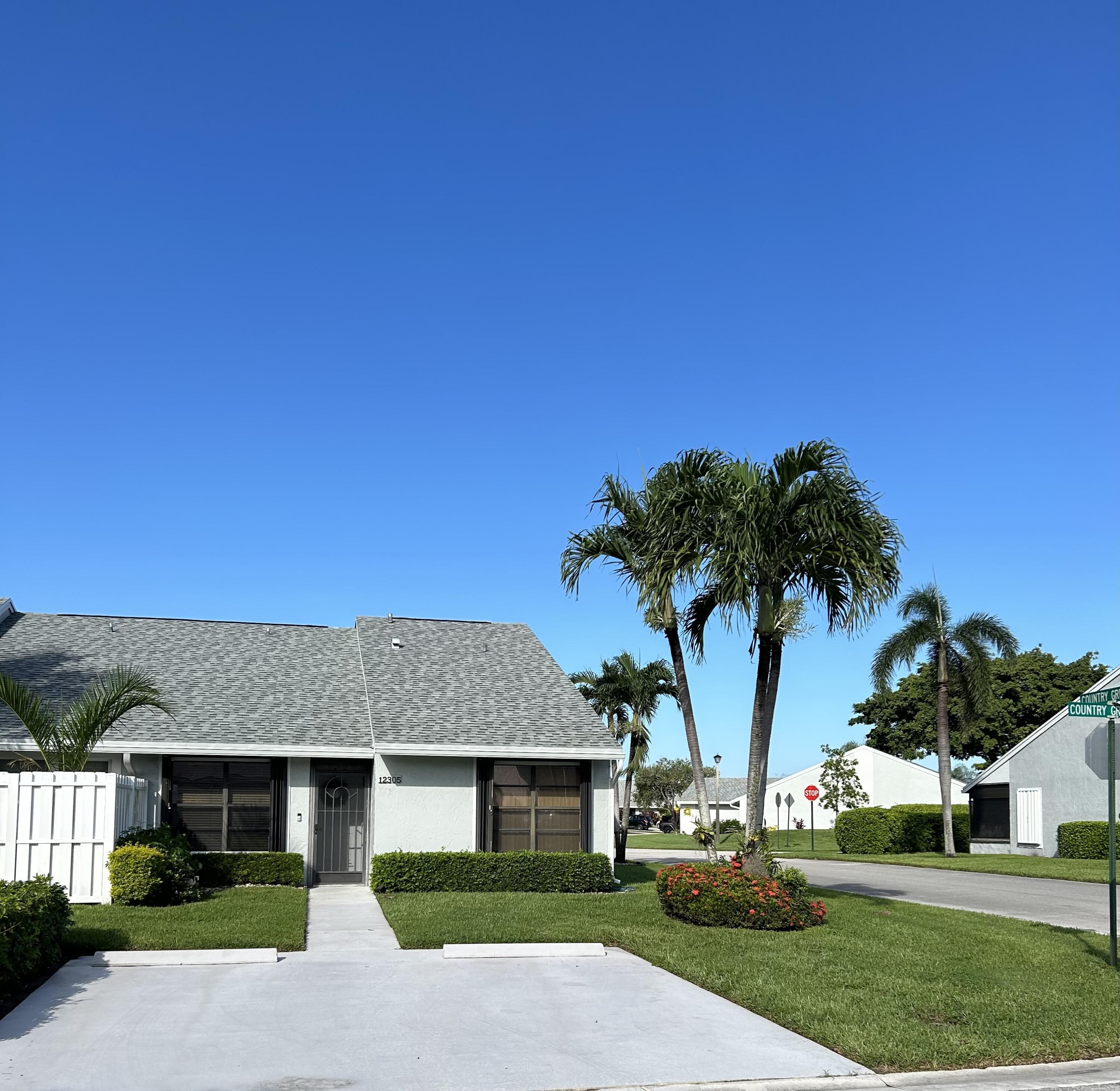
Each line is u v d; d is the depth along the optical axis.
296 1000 9.96
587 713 22.47
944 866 30.70
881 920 15.82
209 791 19.75
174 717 20.03
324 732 20.59
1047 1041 8.95
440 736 20.34
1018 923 16.27
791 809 72.19
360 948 12.82
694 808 78.88
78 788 15.36
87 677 21.20
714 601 17.56
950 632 37.97
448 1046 8.48
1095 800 33.56
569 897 17.92
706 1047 8.64
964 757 59.91
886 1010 9.76
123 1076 7.52
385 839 19.95
